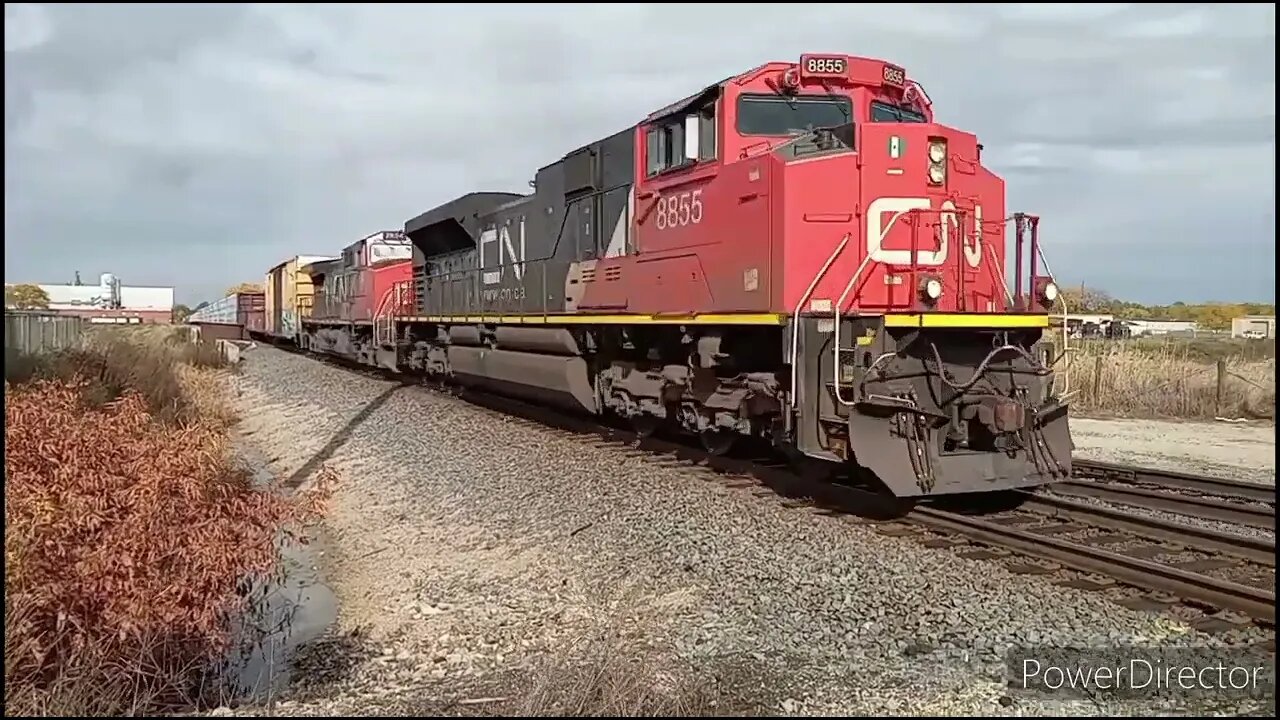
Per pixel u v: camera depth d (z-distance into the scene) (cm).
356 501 1145
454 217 1931
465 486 1119
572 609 675
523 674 559
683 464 1138
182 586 663
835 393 843
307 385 2392
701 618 629
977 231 962
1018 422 812
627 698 506
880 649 568
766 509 894
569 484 1052
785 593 666
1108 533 809
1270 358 2095
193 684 616
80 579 638
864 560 727
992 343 893
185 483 821
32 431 891
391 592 798
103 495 768
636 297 1207
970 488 826
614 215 1278
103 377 1595
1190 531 759
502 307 1706
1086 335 2419
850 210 920
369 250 2853
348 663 623
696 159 1048
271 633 715
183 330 3462
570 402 1466
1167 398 1903
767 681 528
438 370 2106
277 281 4672
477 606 715
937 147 930
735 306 991
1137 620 593
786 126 1023
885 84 1039
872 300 920
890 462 824
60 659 592
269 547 788
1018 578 676
